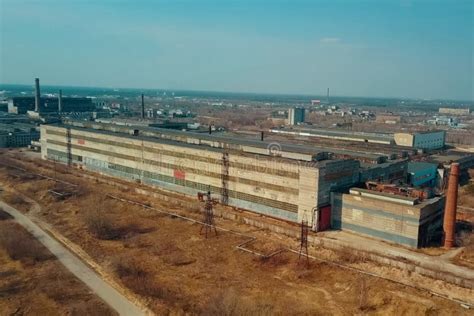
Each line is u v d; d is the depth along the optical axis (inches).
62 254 2800.2
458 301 2089.1
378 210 2938.0
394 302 2098.9
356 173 3508.9
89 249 2864.2
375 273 2434.8
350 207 3100.4
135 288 2281.0
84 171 5364.2
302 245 2743.6
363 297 2153.1
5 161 5871.1
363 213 3031.5
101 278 2450.8
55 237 3117.6
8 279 2409.0
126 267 2539.4
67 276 2460.6
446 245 2790.4
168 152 4325.8
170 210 3747.5
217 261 2674.7
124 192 4375.0
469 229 3127.5
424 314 1978.3
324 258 2667.3
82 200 4045.3
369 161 4092.0
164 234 3159.5
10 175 5019.7
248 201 3659.0
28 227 3321.9
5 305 2114.9
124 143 4825.3
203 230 3223.4
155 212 3686.0
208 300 2151.8
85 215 3388.3
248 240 3004.4
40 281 2390.5
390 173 3981.3
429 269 2390.5
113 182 4726.9
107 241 3024.1
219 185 3880.4
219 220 3474.4
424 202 2910.9
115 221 3476.9
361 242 2896.2
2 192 4394.7
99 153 5196.9
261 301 2156.7
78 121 6254.9
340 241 2910.9
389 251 2719.0
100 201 3983.8
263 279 2422.5
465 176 5123.0
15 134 7470.5
